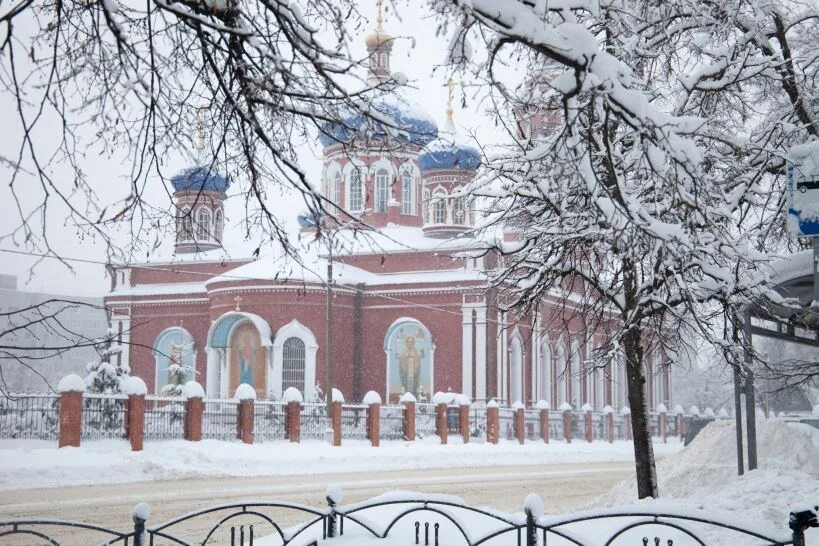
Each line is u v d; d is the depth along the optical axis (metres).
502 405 48.09
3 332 8.20
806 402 35.75
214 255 55.75
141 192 8.17
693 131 9.70
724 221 12.56
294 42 7.29
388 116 7.90
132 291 55.97
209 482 24.08
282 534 9.11
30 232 7.04
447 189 52.88
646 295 13.16
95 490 21.14
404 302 50.38
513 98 8.53
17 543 13.15
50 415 28.08
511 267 14.65
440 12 8.23
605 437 54.06
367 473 29.23
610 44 13.09
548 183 12.74
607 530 10.90
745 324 14.35
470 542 8.32
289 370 48.69
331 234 7.94
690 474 16.27
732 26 13.55
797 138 15.06
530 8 8.20
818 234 9.27
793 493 12.38
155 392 54.50
